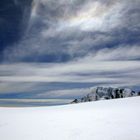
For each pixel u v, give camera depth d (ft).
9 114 59.16
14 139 31.58
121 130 31.14
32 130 36.32
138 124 33.76
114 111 49.80
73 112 56.44
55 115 52.90
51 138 30.53
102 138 28.30
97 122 38.58
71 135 31.19
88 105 73.82
